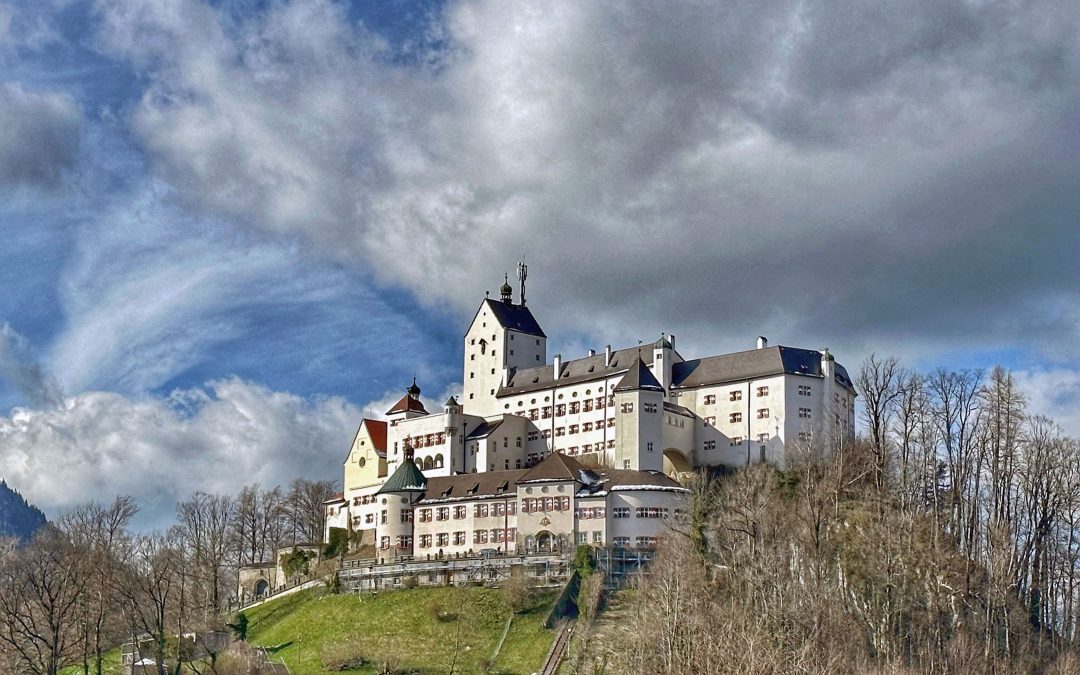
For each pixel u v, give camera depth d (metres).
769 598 141.50
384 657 156.25
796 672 117.94
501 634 160.62
